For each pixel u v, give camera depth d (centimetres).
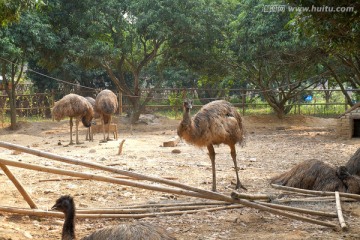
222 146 1703
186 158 1426
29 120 2802
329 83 3178
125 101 3045
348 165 960
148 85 3872
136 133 2316
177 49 2648
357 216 750
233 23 2380
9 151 1602
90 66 2659
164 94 3284
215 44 2592
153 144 1814
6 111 2950
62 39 2447
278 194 888
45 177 1064
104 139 1906
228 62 2647
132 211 754
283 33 2089
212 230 685
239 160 1386
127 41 2527
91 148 1689
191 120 881
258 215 759
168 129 2486
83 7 2453
